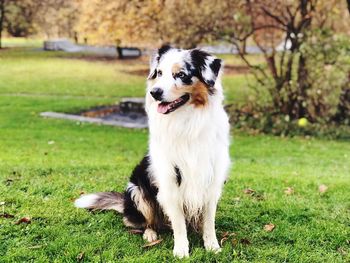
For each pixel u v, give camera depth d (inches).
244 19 185.8
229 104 221.6
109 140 166.9
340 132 190.1
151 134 62.9
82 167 106.9
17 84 296.7
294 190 91.4
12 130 177.5
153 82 63.6
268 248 64.6
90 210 74.9
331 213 77.7
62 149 147.0
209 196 62.5
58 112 223.3
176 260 59.9
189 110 59.7
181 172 60.6
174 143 60.1
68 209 74.9
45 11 417.7
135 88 305.0
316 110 200.2
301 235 68.5
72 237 65.1
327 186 94.3
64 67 373.4
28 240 64.3
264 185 94.0
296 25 200.4
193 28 191.0
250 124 199.2
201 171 60.4
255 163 133.5
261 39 207.3
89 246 62.5
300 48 186.1
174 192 61.5
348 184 96.7
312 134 190.1
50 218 71.4
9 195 80.1
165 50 64.6
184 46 193.0
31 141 158.7
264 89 204.1
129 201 68.7
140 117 222.5
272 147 165.0
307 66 193.3
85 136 172.7
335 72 192.5
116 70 375.9
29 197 79.7
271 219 73.9
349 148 167.6
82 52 470.3
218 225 72.0
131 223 69.3
